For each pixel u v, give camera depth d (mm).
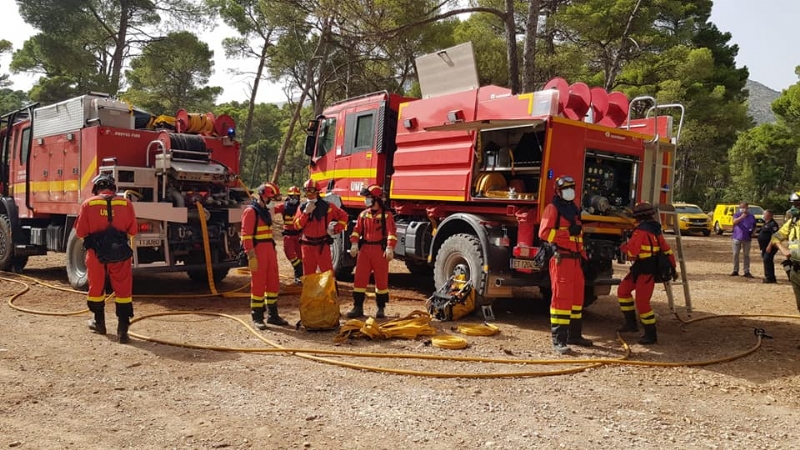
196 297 9250
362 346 6359
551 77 20578
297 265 9961
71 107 9688
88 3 26125
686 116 31375
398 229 9695
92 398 4566
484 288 7637
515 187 7816
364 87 25969
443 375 5367
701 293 11531
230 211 9766
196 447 3721
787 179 54969
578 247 6566
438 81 9125
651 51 26000
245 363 5629
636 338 7309
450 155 8539
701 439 4148
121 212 6426
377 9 15031
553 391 5105
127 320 6297
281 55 27312
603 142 7617
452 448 3830
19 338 6312
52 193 10148
